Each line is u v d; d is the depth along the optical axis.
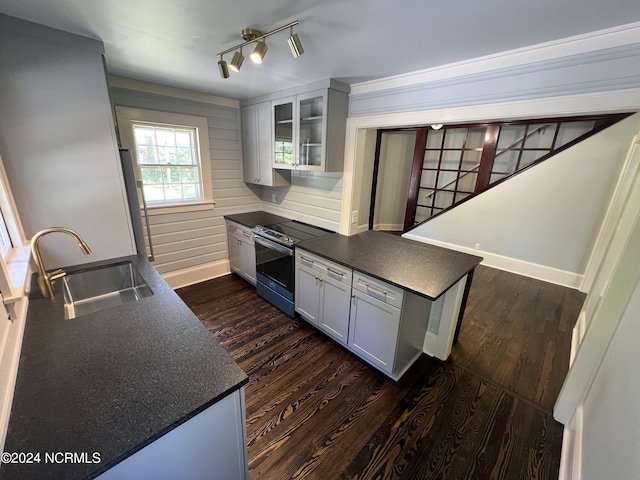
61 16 1.43
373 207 4.36
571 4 1.21
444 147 4.84
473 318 2.88
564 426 1.67
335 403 1.83
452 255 2.27
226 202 3.67
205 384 0.91
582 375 1.57
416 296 1.93
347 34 1.56
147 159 3.00
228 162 3.57
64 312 1.32
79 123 1.75
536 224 3.88
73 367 0.96
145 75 2.45
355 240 2.69
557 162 3.61
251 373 2.10
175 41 1.72
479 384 2.01
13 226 1.58
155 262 3.25
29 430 0.73
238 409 0.98
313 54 1.87
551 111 1.68
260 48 1.56
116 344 1.09
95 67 1.74
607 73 1.49
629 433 0.89
